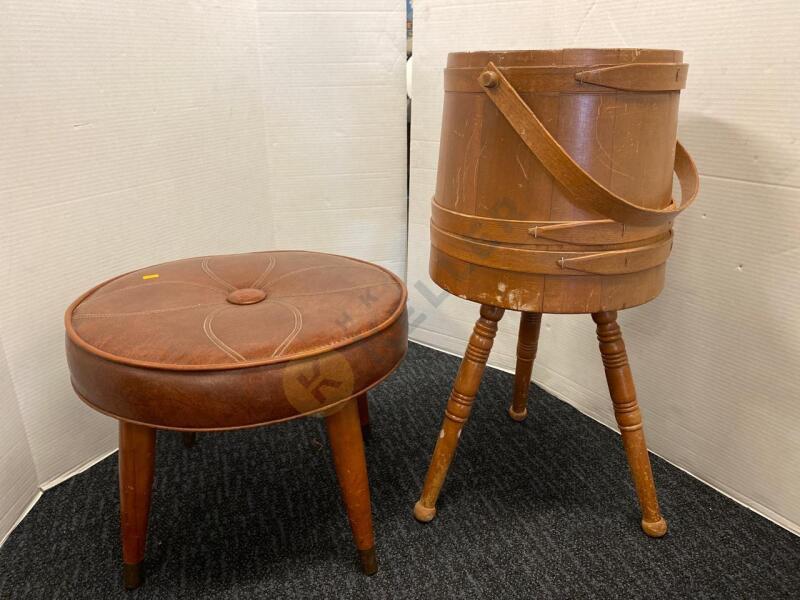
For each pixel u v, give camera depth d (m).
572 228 0.67
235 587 0.78
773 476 0.88
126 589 0.78
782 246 0.80
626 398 0.82
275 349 0.64
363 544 0.78
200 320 0.70
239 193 1.25
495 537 0.87
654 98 0.66
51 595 0.77
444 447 0.86
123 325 0.69
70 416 0.96
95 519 0.89
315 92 1.26
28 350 0.88
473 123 0.70
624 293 0.72
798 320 0.81
